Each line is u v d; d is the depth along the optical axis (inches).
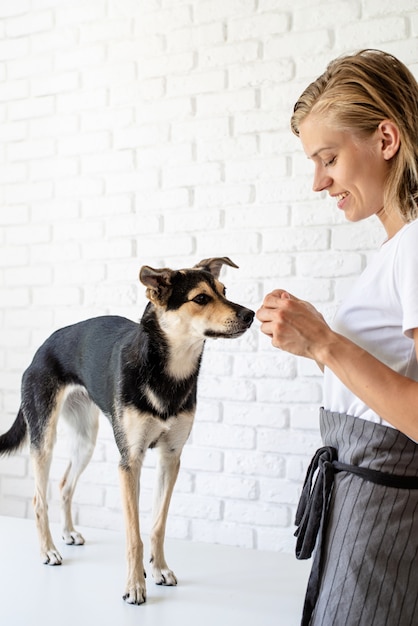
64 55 110.2
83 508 106.7
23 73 113.1
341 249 93.0
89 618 68.4
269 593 76.0
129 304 105.7
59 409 89.7
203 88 100.8
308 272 94.6
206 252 100.6
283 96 96.2
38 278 111.9
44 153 111.7
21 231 113.2
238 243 98.6
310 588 46.9
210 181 100.4
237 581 79.9
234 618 68.9
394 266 42.9
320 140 46.7
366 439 45.6
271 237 96.7
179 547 93.6
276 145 96.6
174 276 76.0
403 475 44.2
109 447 105.4
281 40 96.2
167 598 74.2
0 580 79.0
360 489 45.0
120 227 106.4
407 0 89.4
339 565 44.2
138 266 105.2
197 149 101.3
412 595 41.9
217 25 99.9
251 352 97.2
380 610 42.1
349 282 92.5
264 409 96.3
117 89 106.5
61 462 109.2
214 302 75.0
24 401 90.7
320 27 94.0
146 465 103.4
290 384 95.2
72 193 109.7
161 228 103.5
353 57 47.6
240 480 97.4
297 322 42.9
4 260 114.3
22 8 113.2
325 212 93.9
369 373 40.9
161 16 103.5
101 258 107.7
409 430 39.9
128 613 69.8
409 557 42.4
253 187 97.8
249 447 97.0
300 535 51.7
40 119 112.0
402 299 41.4
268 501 95.8
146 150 104.6
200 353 79.4
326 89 46.8
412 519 43.1
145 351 75.6
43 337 111.3
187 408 78.9
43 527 86.3
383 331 44.8
